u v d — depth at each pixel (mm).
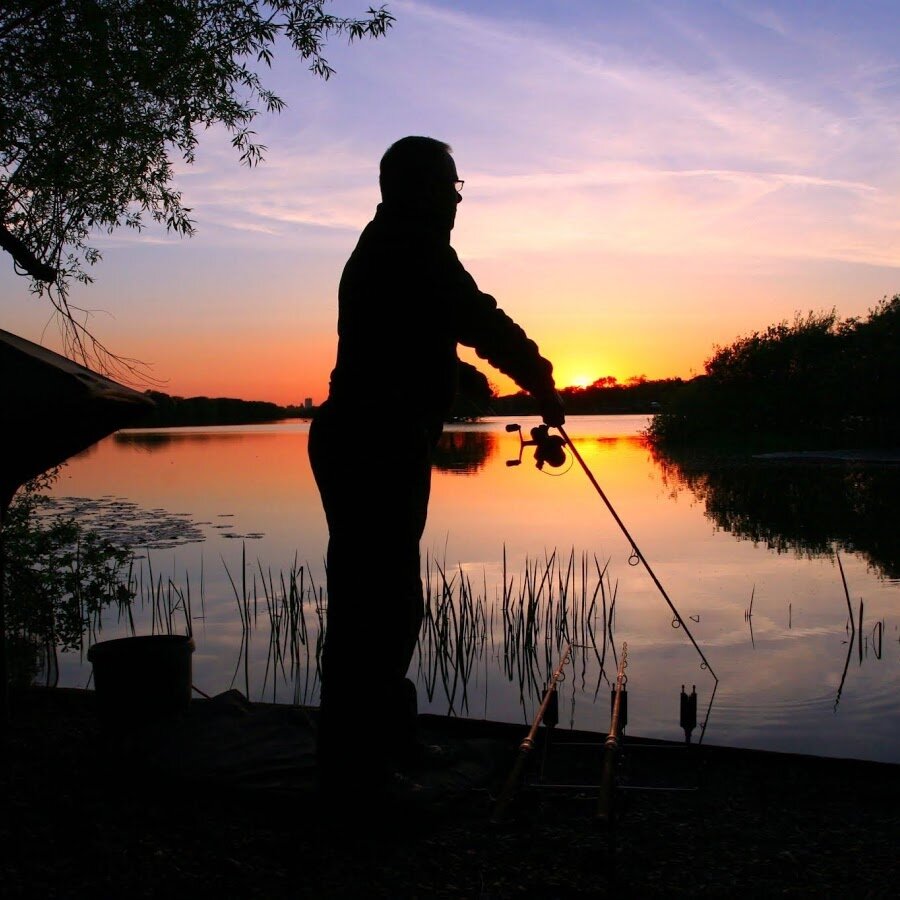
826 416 32125
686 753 3850
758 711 5664
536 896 2711
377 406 3127
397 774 3314
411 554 3221
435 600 8977
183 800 3336
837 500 17172
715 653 7172
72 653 7406
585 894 2715
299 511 15820
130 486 20469
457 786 3418
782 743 5035
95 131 6098
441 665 7238
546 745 3516
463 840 3080
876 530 13609
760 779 3709
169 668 4031
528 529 13867
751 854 3006
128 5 6020
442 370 3195
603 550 11961
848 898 2693
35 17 5605
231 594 9555
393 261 3133
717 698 5969
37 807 3207
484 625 7805
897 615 8312
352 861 2896
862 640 7461
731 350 34062
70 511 15656
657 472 23984
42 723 4207
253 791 3293
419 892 2711
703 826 3236
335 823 3141
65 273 6777
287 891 2701
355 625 3174
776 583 9859
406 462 3148
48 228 6555
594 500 17688
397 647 3215
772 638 7605
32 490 6516
